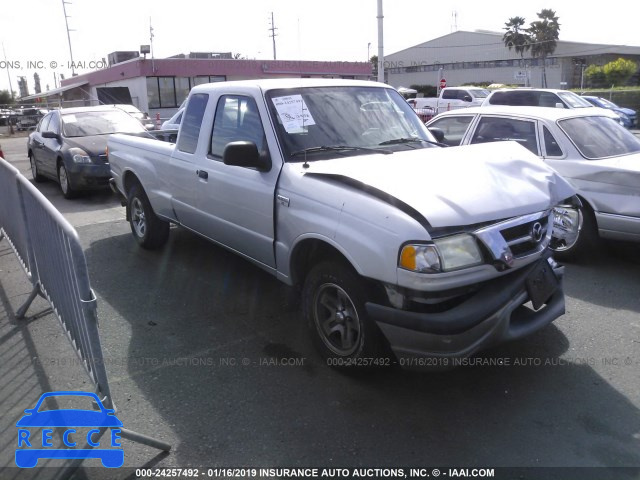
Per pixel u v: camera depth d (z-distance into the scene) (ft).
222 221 15.61
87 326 9.47
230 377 12.28
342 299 11.93
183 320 15.17
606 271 18.54
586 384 11.81
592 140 20.07
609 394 11.44
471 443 10.04
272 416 10.88
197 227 17.33
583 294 16.60
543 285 11.50
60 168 33.45
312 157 13.34
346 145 13.97
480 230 10.45
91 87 125.08
